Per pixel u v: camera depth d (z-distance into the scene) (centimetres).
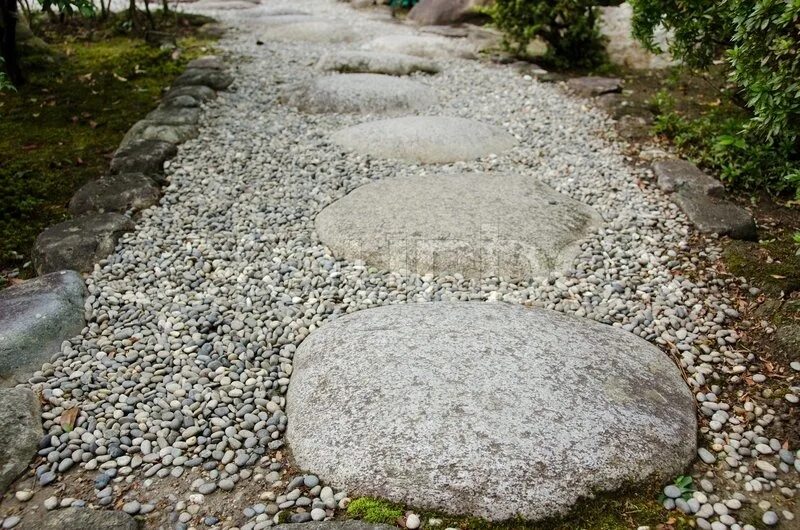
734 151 358
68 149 399
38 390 214
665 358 227
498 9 601
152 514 173
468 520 164
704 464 189
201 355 231
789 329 234
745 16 276
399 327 227
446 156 393
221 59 590
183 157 390
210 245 304
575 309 257
